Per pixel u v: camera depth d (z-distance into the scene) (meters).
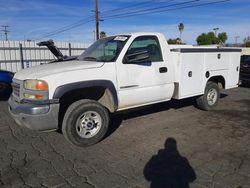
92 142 4.37
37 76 3.96
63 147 4.37
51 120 3.95
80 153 4.11
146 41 5.07
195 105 7.07
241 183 3.15
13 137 4.88
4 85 8.59
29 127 3.97
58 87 3.94
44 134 5.05
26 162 3.79
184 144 4.41
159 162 3.74
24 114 3.93
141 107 5.16
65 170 3.54
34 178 3.33
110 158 3.90
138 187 3.10
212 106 6.63
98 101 4.79
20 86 4.12
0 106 7.61
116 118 5.97
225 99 8.27
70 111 4.12
